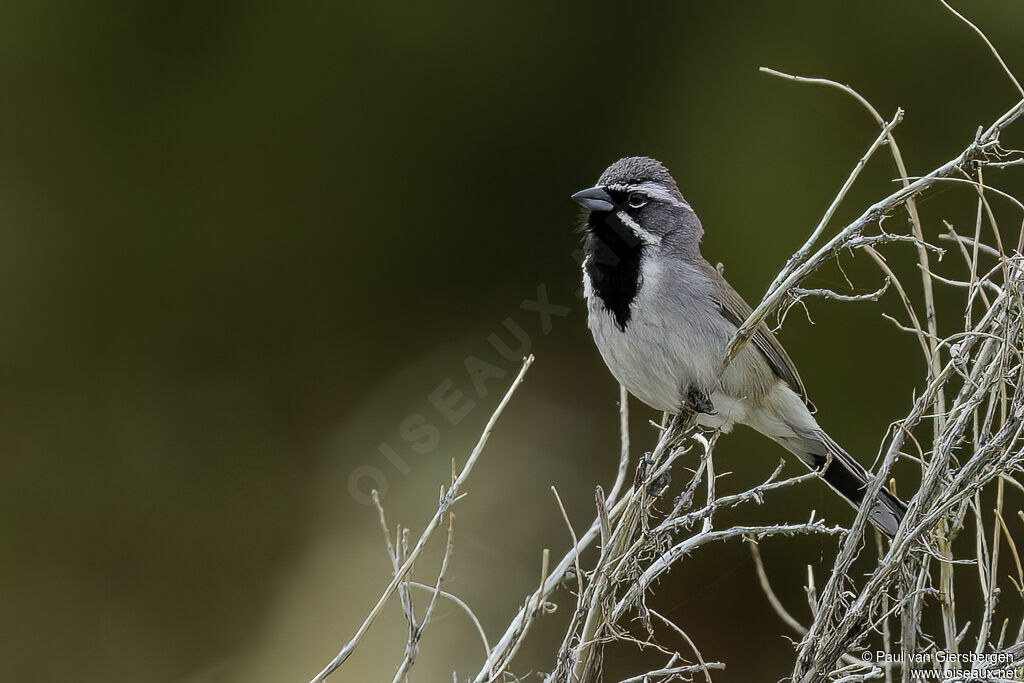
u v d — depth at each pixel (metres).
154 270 15.11
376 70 14.72
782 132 13.33
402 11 14.48
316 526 13.51
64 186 15.06
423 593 10.97
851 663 5.95
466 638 10.48
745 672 11.74
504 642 5.44
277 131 14.92
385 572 11.92
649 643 5.45
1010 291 5.21
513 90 14.55
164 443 14.66
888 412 12.19
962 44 12.57
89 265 15.02
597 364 13.53
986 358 5.32
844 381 12.34
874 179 12.83
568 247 14.21
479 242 14.62
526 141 14.58
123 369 14.91
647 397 7.38
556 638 10.34
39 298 14.93
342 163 14.91
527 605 5.50
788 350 12.52
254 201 15.02
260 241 15.04
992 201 11.49
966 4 12.53
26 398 14.74
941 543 5.29
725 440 12.02
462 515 12.02
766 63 13.52
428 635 10.49
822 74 13.21
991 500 8.64
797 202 13.07
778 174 13.20
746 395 7.32
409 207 14.83
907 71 12.83
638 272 7.14
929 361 5.62
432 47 14.55
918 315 11.88
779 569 11.95
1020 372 5.22
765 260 13.05
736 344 5.52
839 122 13.07
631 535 5.42
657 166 7.51
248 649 12.84
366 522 12.71
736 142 13.51
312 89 14.80
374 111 14.79
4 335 14.78
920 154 12.71
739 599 11.96
